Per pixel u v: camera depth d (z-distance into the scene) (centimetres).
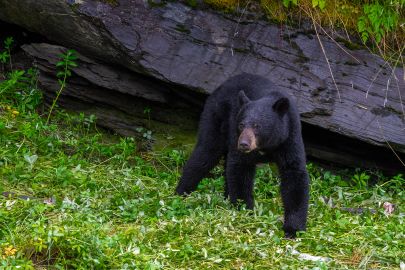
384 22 1268
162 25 1241
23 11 1271
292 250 875
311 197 1161
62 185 1086
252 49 1259
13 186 1075
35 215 895
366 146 1292
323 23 1282
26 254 799
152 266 779
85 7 1217
